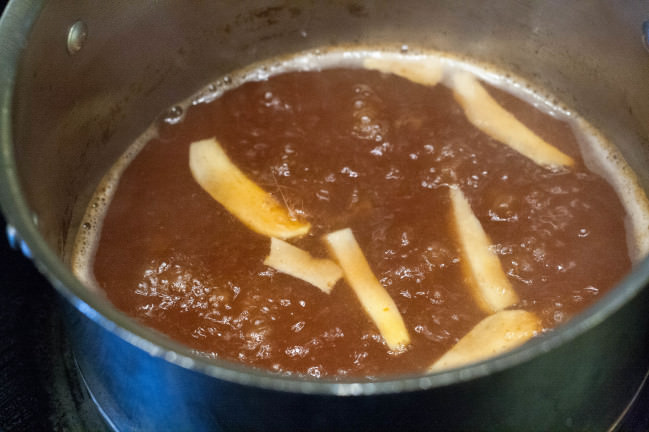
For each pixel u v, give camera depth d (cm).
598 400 32
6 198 30
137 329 28
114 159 42
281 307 35
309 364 34
